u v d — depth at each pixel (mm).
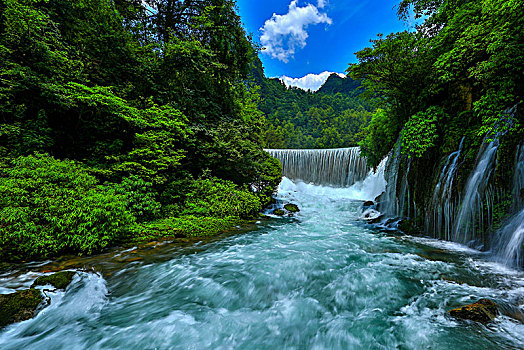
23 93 6281
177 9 12445
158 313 3145
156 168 7480
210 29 12195
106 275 4102
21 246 4148
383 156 12125
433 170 6984
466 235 5691
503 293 3424
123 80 9242
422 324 2773
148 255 5078
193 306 3340
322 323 2959
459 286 3686
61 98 6168
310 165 19109
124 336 2678
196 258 5074
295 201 13094
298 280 4098
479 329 2602
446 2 7234
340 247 5961
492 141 5230
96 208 4883
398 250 5645
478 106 5305
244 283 3984
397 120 9242
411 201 8047
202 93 11789
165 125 7977
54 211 4504
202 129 9570
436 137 6578
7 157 5547
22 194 4344
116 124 7891
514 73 4891
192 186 8875
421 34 7531
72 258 4582
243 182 11320
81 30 8367
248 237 6930
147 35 12016
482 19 5449
